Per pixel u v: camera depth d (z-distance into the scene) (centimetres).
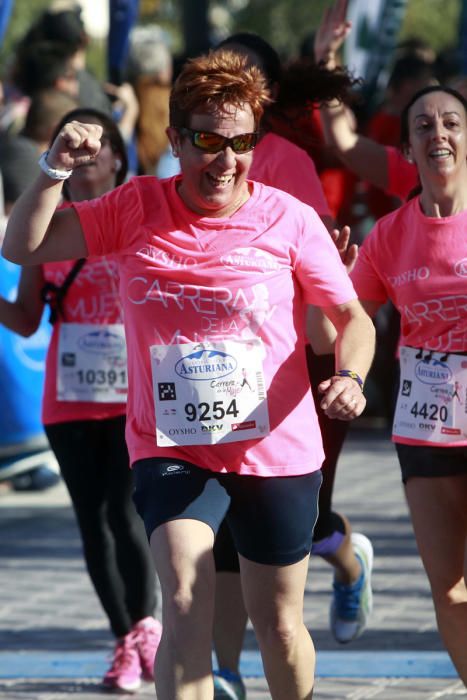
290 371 830
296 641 831
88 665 1190
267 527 823
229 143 791
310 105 1141
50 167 781
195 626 769
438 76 2275
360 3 2056
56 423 1152
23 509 1931
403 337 984
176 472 820
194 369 815
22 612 1388
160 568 788
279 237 822
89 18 5947
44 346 1981
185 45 2762
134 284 823
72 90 1905
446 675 1129
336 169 1414
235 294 811
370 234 985
